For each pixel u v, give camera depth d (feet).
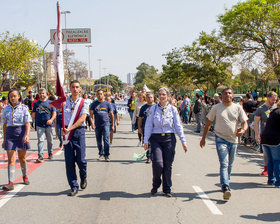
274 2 85.71
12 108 20.63
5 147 20.44
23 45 112.06
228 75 121.19
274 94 22.79
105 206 17.12
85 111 19.01
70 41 100.94
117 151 34.83
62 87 18.38
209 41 119.14
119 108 70.03
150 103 27.99
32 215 15.85
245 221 15.21
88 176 23.65
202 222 14.98
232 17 88.84
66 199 18.34
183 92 157.79
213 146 39.09
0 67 112.78
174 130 18.86
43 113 29.30
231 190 20.44
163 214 15.96
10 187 20.15
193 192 19.76
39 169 26.27
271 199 18.67
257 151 35.94
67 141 18.76
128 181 22.20
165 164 18.70
